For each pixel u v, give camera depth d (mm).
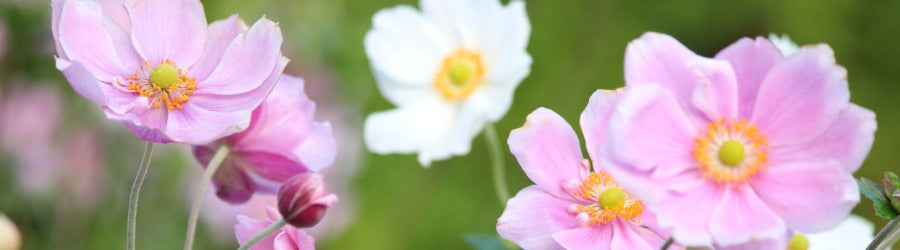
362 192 1702
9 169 1242
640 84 629
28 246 1244
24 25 1212
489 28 957
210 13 1364
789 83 637
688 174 636
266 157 717
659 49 639
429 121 970
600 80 1867
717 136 640
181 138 671
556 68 1877
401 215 1736
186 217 1278
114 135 1281
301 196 664
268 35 683
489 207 1787
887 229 661
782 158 637
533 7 1910
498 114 938
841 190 623
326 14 1381
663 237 681
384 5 1697
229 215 1266
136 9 698
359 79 1525
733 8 1903
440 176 1782
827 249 808
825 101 630
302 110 718
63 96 1257
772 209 632
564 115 1853
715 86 637
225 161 720
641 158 627
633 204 684
